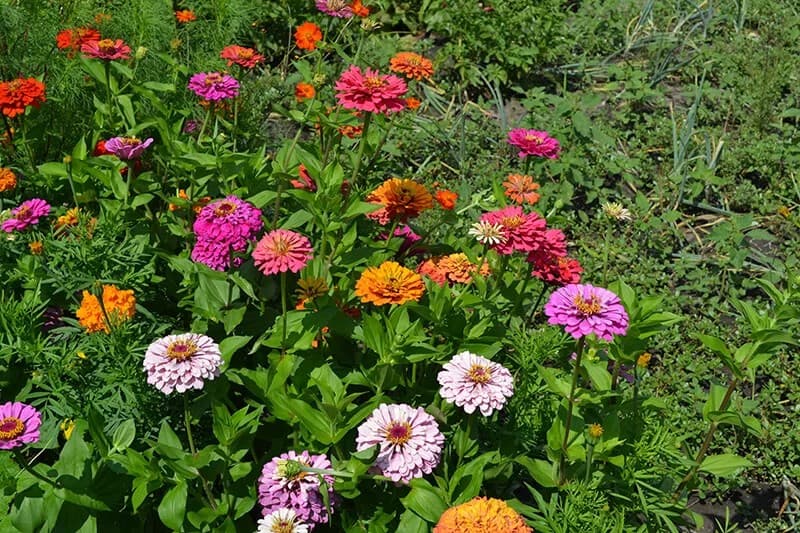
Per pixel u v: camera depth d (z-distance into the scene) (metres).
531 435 1.37
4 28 1.77
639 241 1.99
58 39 1.75
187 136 1.77
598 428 1.20
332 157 1.69
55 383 1.25
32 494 1.12
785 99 2.38
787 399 1.66
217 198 1.57
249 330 1.36
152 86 1.72
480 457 1.22
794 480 1.54
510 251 1.30
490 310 1.36
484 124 2.22
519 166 2.12
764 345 1.25
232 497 1.18
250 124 1.93
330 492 1.18
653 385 1.64
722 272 1.92
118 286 1.38
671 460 1.33
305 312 1.29
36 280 1.38
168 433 1.17
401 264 1.55
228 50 1.74
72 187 1.51
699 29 2.65
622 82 2.38
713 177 2.05
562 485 1.25
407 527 1.16
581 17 2.68
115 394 1.24
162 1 2.02
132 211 1.51
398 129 2.13
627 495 1.28
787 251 1.96
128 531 1.19
